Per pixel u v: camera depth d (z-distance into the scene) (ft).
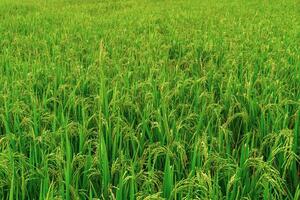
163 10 55.62
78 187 11.98
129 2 70.59
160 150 12.05
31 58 26.66
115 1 73.67
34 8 60.75
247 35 31.58
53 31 36.63
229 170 11.44
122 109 16.48
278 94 17.20
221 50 27.68
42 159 12.25
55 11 55.57
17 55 27.32
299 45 28.09
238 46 27.12
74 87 18.62
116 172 12.12
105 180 11.57
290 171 12.70
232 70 20.77
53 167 12.03
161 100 16.58
